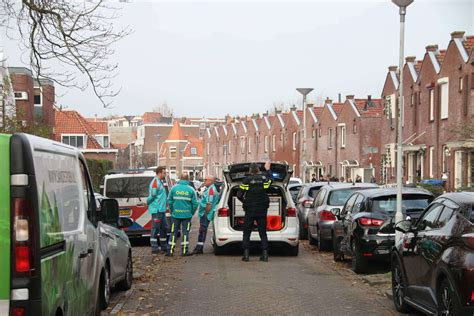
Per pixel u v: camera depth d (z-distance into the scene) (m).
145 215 18.98
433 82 35.97
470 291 6.83
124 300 10.50
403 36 14.40
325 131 59.34
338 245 14.88
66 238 6.18
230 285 11.92
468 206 7.69
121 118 172.00
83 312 6.99
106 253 9.37
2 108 18.09
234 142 89.19
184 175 16.59
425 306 8.24
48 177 5.75
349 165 52.44
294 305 10.07
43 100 42.75
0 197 5.07
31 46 12.69
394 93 42.75
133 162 83.62
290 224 16.09
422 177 35.62
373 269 13.28
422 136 37.72
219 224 16.08
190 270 13.91
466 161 31.45
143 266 14.63
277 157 73.62
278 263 14.97
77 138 59.44
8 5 12.46
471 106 31.17
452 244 7.39
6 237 5.04
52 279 5.53
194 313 9.55
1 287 5.00
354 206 14.09
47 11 12.30
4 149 5.15
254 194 15.19
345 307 9.92
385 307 9.91
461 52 32.38
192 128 139.62
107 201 8.11
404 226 9.20
